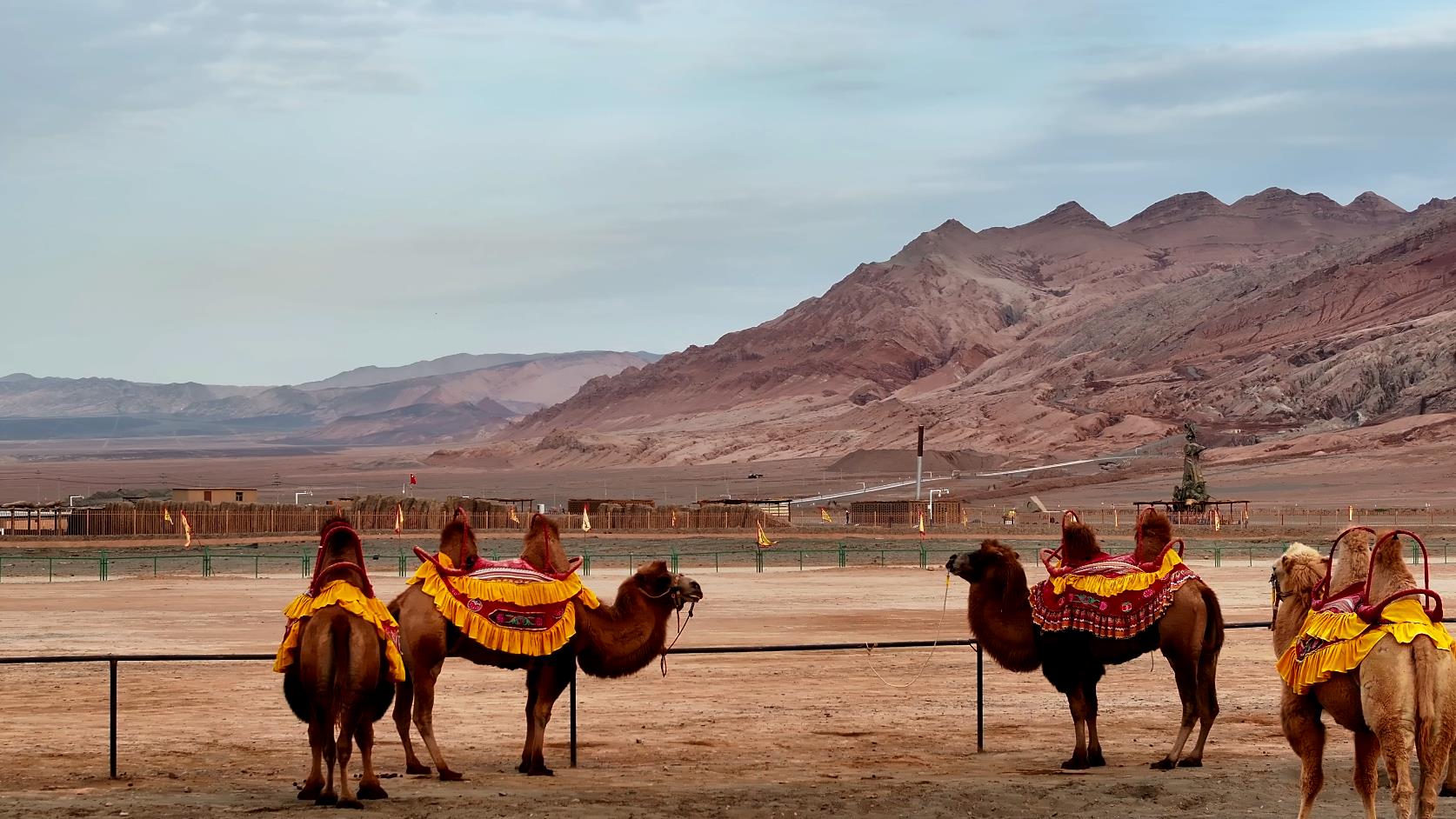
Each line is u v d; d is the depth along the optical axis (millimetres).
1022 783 14859
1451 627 31188
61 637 32562
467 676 25375
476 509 87062
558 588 16078
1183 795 14070
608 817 13055
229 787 15258
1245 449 169875
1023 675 25766
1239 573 54875
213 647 30531
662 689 23984
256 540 78062
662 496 170625
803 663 27578
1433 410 198625
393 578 52562
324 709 13680
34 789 15102
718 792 14359
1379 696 11469
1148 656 27938
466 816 13164
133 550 70938
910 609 39906
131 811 13398
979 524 90062
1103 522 93500
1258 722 20250
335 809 13461
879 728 20047
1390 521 92750
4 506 89625
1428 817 11281
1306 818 12375
